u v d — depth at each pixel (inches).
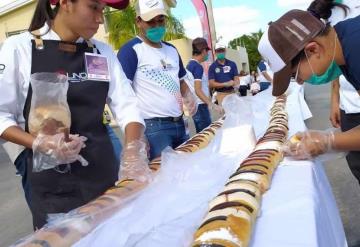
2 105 70.1
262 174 71.1
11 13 601.6
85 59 75.0
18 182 256.1
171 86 128.4
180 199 68.4
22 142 68.8
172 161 84.6
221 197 60.8
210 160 91.4
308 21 66.6
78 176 74.7
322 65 65.9
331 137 78.5
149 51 126.3
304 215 57.6
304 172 76.0
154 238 53.9
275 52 68.2
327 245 59.0
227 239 48.0
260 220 58.6
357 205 136.9
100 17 73.2
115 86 83.2
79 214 60.2
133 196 69.7
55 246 51.0
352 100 111.3
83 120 74.9
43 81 66.7
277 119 142.3
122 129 84.2
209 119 225.3
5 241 154.2
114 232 56.9
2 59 70.2
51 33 73.5
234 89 279.9
